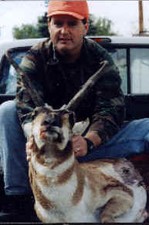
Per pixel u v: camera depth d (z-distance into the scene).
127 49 3.10
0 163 2.43
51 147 2.07
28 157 2.12
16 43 2.98
